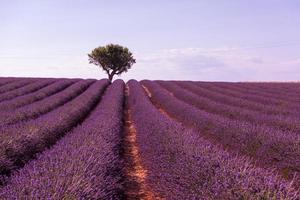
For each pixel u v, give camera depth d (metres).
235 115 17.50
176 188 6.48
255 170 5.61
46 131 10.37
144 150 10.11
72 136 9.03
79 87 31.91
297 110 19.98
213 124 13.54
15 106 18.03
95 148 7.28
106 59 61.41
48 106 17.67
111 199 5.36
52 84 34.78
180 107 19.44
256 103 22.33
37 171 5.48
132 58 63.31
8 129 9.58
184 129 10.25
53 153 7.02
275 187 4.84
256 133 11.02
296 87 39.59
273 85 42.72
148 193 7.80
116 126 11.55
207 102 22.14
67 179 5.00
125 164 10.06
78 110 16.66
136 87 36.62
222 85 42.03
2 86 30.81
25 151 8.44
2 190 4.85
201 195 5.39
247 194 4.62
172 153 7.36
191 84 42.16
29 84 33.62
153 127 10.83
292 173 8.71
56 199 4.32
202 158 6.38
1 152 7.43
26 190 4.68
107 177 5.98
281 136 10.25
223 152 7.10
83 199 4.41
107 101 21.69
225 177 5.32
